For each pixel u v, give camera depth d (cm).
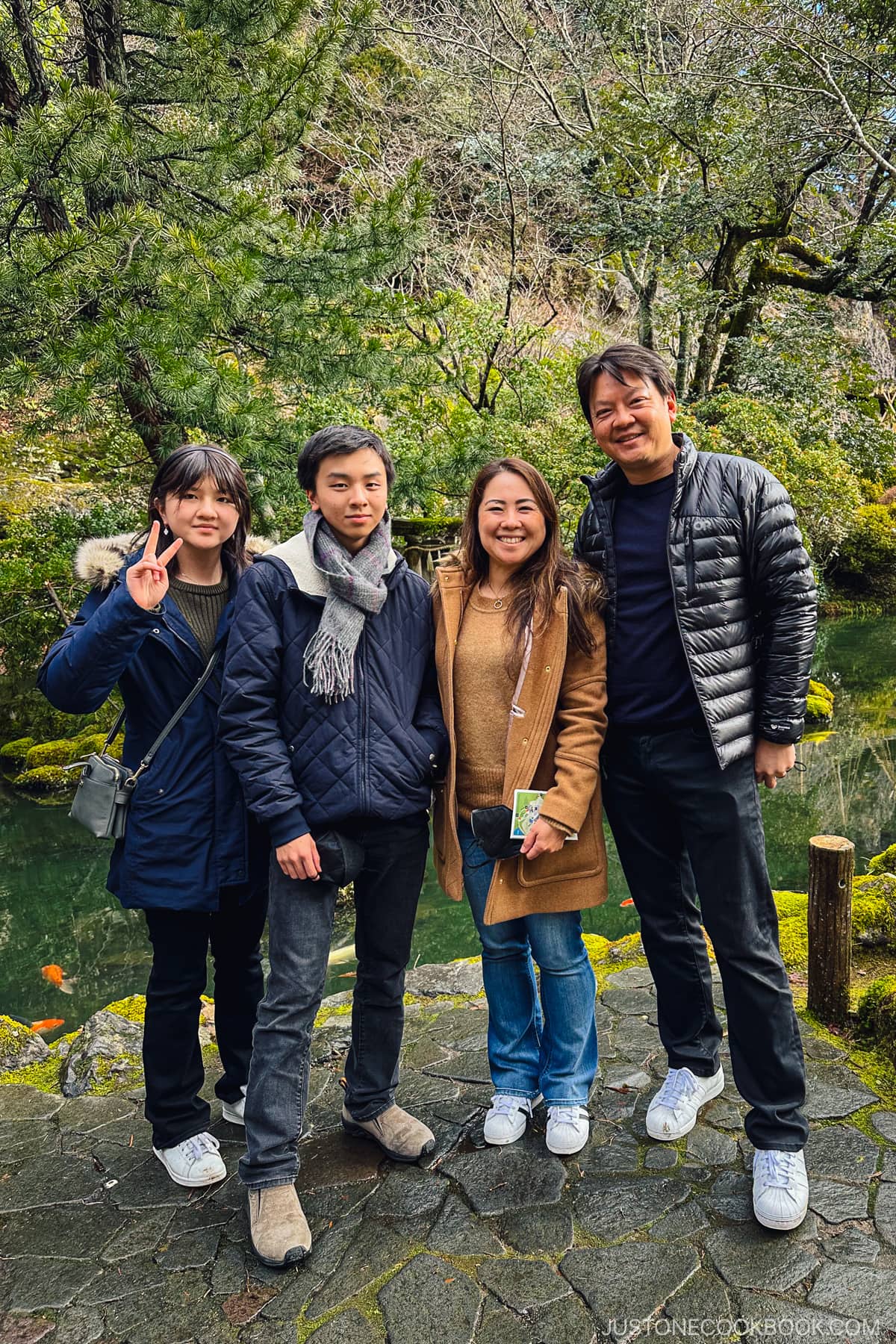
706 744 180
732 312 1178
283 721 185
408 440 741
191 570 194
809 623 177
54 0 691
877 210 1085
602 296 1432
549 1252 173
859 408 1288
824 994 243
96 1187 203
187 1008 194
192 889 185
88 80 612
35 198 557
